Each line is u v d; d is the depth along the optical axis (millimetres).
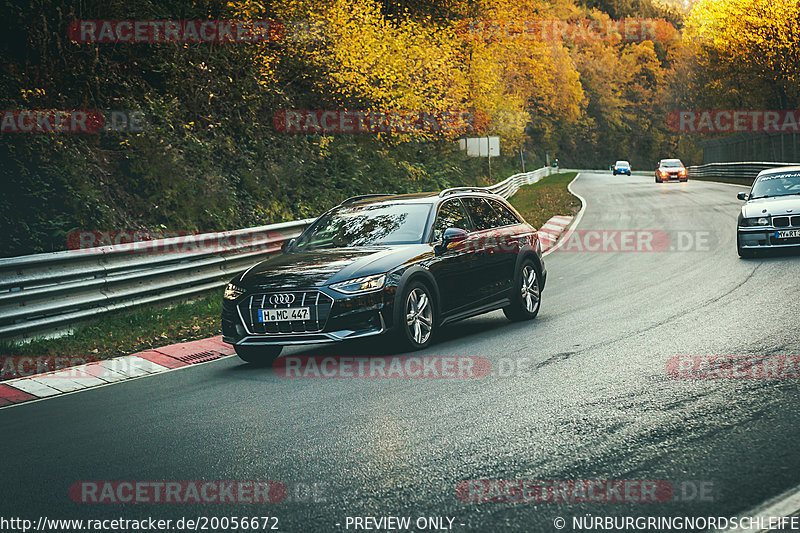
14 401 8078
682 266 16047
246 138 23734
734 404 6191
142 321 11562
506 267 10984
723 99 74688
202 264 13484
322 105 29047
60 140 16641
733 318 10070
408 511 4418
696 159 135125
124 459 5730
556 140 126312
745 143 63781
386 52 30078
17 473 5539
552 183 67812
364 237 10031
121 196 17531
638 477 4742
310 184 25312
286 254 10062
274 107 25531
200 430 6422
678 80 155500
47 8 17578
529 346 9227
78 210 15734
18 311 10109
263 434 6172
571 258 19125
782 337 8664
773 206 16328
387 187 30062
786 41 60438
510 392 7051
